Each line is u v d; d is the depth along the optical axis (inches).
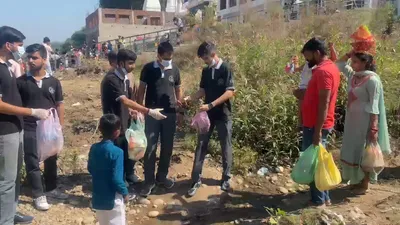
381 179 239.5
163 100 220.5
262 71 324.5
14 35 172.2
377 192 220.4
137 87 239.8
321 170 188.7
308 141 197.8
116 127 163.3
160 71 219.5
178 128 317.4
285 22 581.3
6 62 178.2
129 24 1782.7
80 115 391.9
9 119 169.3
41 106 202.8
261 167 258.5
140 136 203.5
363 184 218.7
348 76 223.9
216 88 218.7
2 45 172.6
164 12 1881.2
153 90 220.4
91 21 1946.4
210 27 762.2
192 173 224.2
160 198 221.5
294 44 395.2
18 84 200.4
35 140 200.8
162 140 226.2
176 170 251.8
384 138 213.9
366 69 209.8
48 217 198.1
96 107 424.5
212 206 213.5
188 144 281.9
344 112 289.9
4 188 170.7
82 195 222.4
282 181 243.0
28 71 204.8
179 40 909.2
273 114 276.2
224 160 225.3
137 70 618.5
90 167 164.6
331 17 515.2
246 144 276.2
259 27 541.6
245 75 324.5
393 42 450.6
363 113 206.4
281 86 302.8
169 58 220.7
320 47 188.9
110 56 218.5
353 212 190.7
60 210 205.6
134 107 206.7
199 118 214.5
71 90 518.3
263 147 274.8
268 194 227.5
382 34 489.4
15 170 174.1
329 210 188.2
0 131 167.2
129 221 200.4
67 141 313.0
